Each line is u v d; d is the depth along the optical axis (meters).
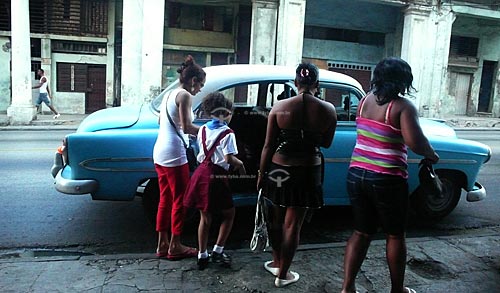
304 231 5.28
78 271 3.78
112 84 19.81
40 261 3.98
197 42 20.64
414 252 4.38
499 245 4.65
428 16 19.86
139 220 5.47
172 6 20.17
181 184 4.01
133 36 16.55
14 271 3.76
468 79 24.91
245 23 20.84
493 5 21.14
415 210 5.65
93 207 5.93
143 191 5.23
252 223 5.41
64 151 4.55
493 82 25.22
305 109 3.42
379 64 3.17
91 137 4.47
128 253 4.50
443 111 24.66
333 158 4.99
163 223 4.11
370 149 3.19
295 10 17.77
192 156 4.41
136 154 4.58
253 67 5.20
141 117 4.83
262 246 3.85
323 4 20.97
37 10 18.64
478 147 5.59
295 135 3.45
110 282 3.59
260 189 3.70
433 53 20.31
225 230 3.98
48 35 18.78
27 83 15.74
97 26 19.36
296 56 18.05
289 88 5.01
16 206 5.86
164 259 4.10
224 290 3.53
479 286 3.74
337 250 4.41
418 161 5.33
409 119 3.02
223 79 4.85
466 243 4.69
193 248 4.35
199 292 3.47
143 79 16.39
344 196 5.14
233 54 21.14
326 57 21.92
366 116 3.26
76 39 19.11
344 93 5.18
